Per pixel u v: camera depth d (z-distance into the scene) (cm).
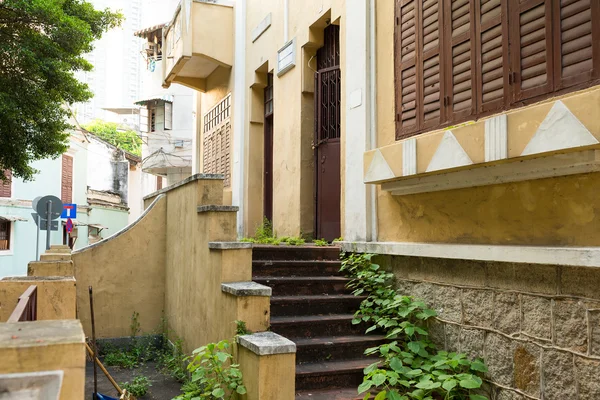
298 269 577
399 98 528
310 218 801
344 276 585
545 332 367
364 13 598
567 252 340
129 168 3828
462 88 442
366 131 588
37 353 154
